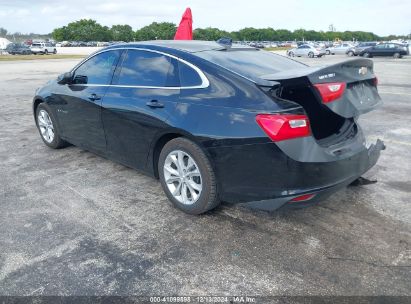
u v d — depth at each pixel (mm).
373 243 3193
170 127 3484
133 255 3033
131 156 4160
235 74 3266
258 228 3438
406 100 10305
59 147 5684
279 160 2926
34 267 2869
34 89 12914
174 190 3754
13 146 5949
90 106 4473
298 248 3125
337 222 3539
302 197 2996
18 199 4027
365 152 3453
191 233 3355
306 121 2951
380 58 35281
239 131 3047
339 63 3055
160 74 3781
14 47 49000
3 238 3262
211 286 2674
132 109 3887
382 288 2652
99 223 3531
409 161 5211
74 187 4352
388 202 3951
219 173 3275
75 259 2975
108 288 2648
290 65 3943
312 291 2623
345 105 2986
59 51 57938
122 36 106812
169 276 2781
